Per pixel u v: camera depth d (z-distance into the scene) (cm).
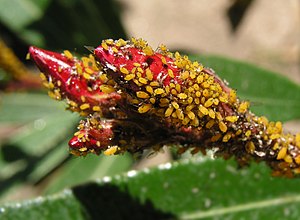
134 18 53
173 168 24
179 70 17
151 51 17
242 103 18
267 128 19
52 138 34
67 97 18
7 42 38
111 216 24
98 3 33
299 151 19
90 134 18
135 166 37
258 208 24
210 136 18
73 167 32
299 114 27
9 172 34
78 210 24
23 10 34
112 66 16
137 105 17
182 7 53
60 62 18
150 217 24
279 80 28
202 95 17
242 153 19
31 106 35
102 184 24
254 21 51
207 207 24
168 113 17
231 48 51
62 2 33
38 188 40
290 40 50
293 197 24
